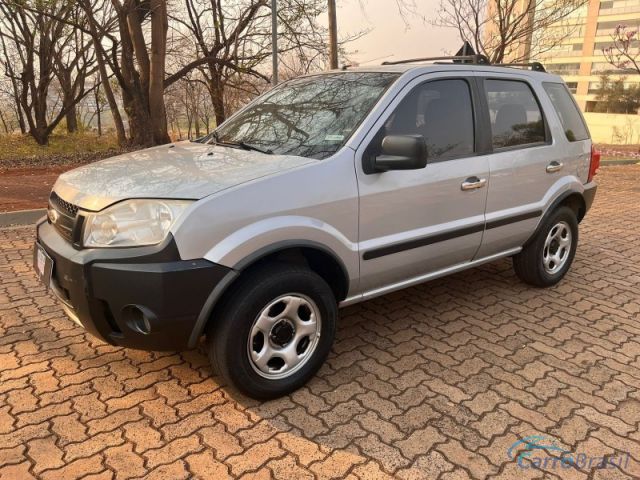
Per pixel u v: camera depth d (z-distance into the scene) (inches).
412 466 98.3
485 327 156.8
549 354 141.0
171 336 103.3
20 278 186.9
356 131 126.0
